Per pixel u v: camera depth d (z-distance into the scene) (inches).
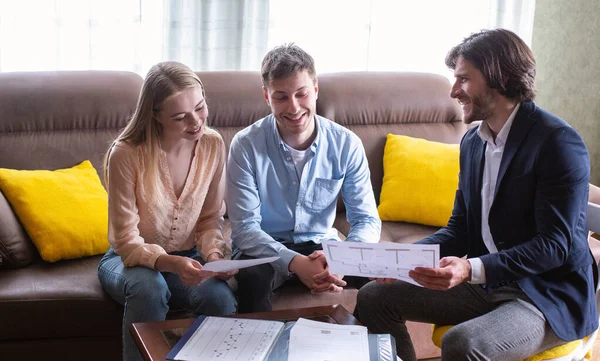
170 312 84.7
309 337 64.7
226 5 128.5
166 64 79.5
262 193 87.9
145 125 79.7
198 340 64.4
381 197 110.9
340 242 65.9
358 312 79.2
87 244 92.8
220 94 109.3
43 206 91.7
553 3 146.2
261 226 89.7
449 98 118.9
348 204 90.9
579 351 72.2
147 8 126.6
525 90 70.4
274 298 85.0
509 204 71.6
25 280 85.8
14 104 101.2
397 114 116.3
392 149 112.1
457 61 72.6
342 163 88.6
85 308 83.3
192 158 83.7
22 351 84.0
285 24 135.4
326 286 76.4
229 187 87.1
